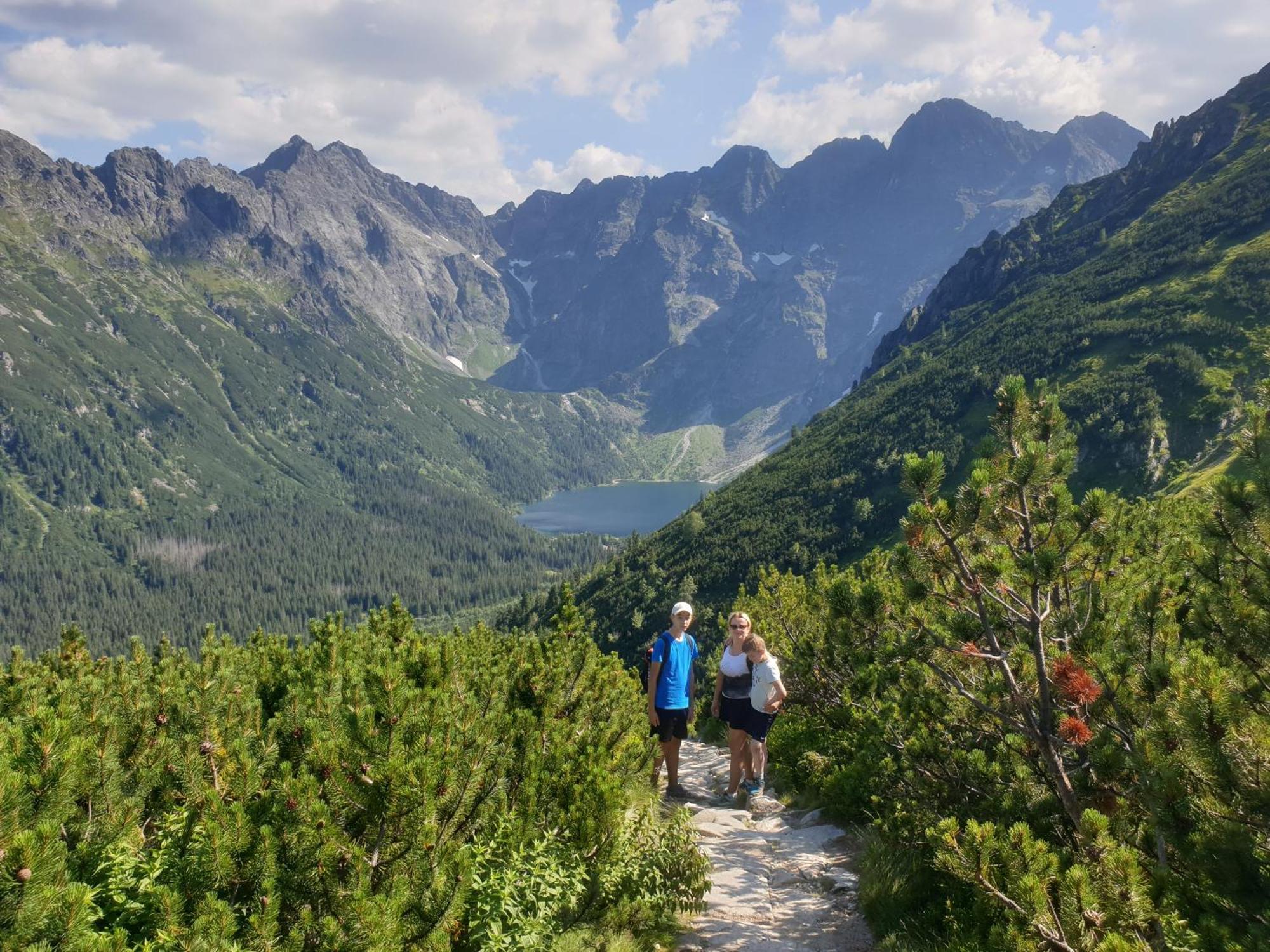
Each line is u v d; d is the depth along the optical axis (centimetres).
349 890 527
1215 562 669
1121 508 1039
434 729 666
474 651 1362
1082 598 905
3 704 807
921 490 862
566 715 1077
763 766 1327
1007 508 852
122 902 523
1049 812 796
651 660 1284
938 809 899
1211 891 507
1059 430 852
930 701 1023
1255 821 509
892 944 702
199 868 520
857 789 1119
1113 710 771
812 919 800
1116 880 542
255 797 603
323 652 1048
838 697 1586
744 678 1316
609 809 747
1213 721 542
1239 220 19075
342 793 586
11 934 416
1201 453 12631
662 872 792
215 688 761
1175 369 14100
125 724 700
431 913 558
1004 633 932
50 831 448
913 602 927
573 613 1296
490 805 705
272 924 488
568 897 685
